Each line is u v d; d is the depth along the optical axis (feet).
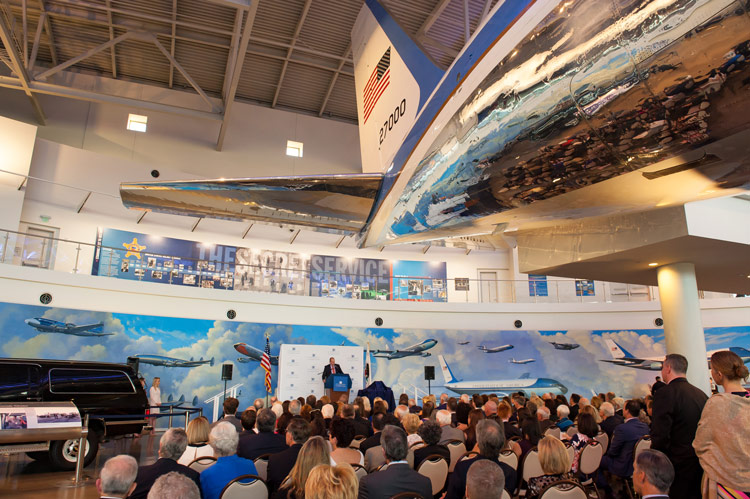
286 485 11.98
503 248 66.64
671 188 11.51
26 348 38.22
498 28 12.53
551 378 54.85
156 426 42.78
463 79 13.74
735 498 7.63
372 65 23.12
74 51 57.72
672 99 8.50
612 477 19.33
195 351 45.62
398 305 54.24
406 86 18.94
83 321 41.09
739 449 7.67
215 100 65.26
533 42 10.91
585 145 10.44
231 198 17.75
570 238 23.22
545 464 12.00
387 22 21.80
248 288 53.57
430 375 48.60
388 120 20.42
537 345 55.83
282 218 19.56
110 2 51.01
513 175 12.53
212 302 47.42
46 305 39.65
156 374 43.50
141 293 44.11
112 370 27.78
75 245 45.39
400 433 11.57
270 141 66.49
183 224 56.29
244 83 64.34
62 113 56.39
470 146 13.05
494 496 8.25
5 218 45.37
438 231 17.53
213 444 12.23
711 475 8.02
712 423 8.07
